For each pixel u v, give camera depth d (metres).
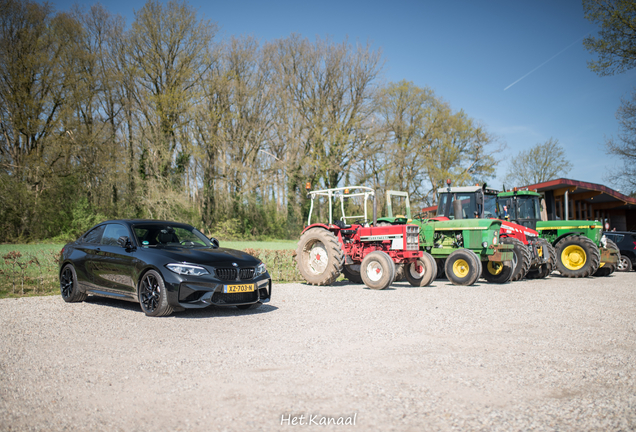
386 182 36.81
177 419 2.66
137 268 6.12
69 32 27.20
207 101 34.22
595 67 22.42
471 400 2.97
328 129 36.84
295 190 38.72
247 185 36.72
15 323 5.42
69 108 26.70
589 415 2.74
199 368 3.65
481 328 5.22
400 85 38.66
